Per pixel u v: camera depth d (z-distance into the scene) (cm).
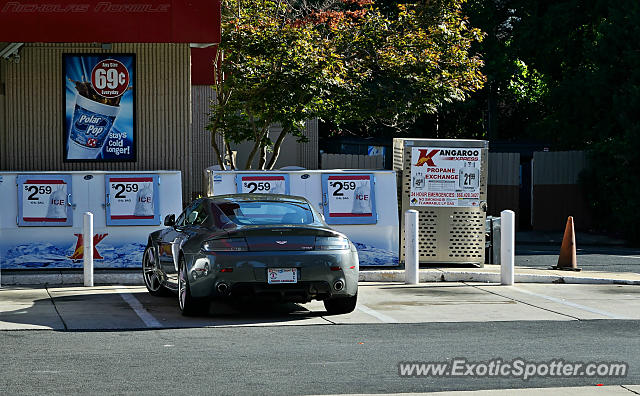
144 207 1844
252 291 1304
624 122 3616
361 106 3014
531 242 3500
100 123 2044
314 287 1322
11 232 1797
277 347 1099
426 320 1332
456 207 1984
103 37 1847
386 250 1902
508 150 4738
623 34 3734
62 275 1762
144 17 1858
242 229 1311
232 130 2819
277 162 4081
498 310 1438
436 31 3002
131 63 2045
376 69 3042
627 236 3628
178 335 1188
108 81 2041
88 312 1387
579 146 4381
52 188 1816
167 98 2055
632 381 922
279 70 2541
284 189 1878
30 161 2025
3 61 2012
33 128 2025
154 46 2047
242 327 1262
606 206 3869
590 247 3272
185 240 1386
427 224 1980
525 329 1248
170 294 1598
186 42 1870
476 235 1992
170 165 2058
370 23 2973
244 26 2573
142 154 2055
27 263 1800
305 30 2666
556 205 3947
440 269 1912
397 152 2067
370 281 1842
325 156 3916
